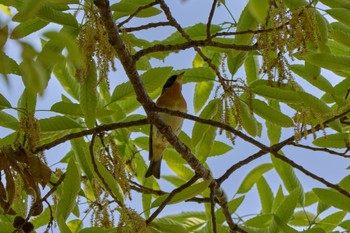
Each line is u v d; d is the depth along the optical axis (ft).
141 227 20.63
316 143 29.81
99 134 25.45
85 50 21.03
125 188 24.11
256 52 31.48
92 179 24.86
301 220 32.99
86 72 22.27
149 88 26.73
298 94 25.81
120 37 25.16
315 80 27.68
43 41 26.13
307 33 22.63
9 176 22.62
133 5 25.54
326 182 25.30
